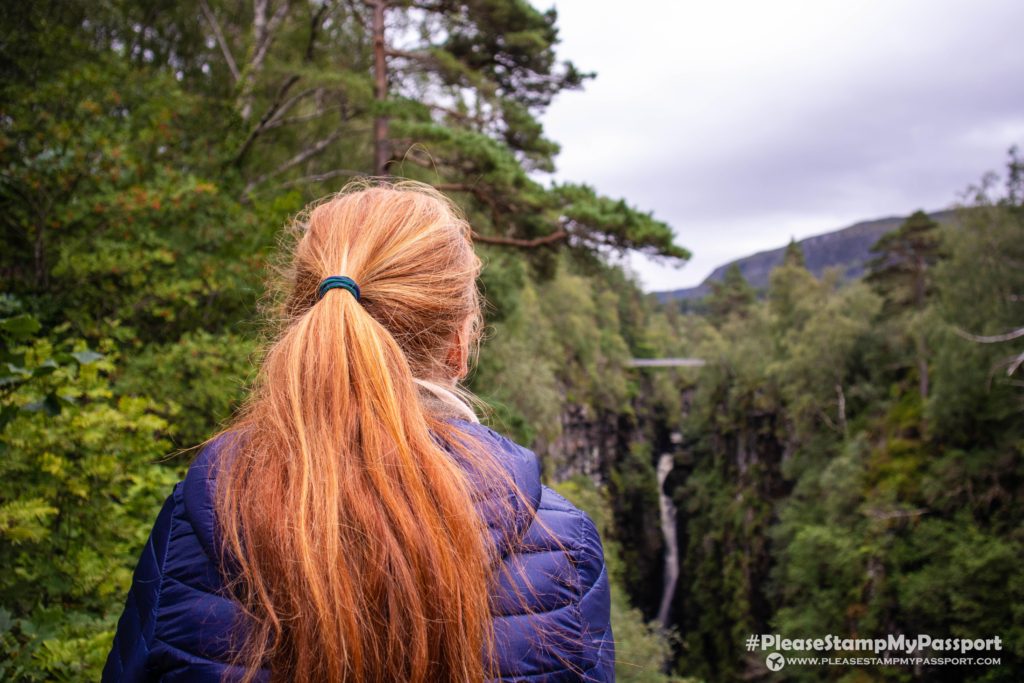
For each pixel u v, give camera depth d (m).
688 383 81.06
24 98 5.38
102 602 2.39
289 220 1.06
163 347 4.86
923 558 20.44
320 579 0.58
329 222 0.86
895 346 32.94
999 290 20.16
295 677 0.57
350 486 0.62
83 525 2.55
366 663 0.57
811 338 34.41
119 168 5.40
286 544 0.60
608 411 55.62
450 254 0.85
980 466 19.91
